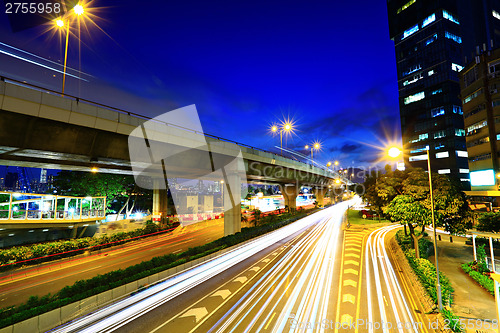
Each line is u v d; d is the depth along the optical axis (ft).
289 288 55.57
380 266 72.23
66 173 142.31
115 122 61.72
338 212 243.60
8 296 54.60
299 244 104.94
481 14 296.51
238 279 61.98
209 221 181.78
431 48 274.77
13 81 48.06
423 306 46.60
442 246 99.91
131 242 110.83
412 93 288.10
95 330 39.27
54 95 52.49
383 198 84.58
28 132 52.06
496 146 145.59
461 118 258.16
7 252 74.84
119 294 51.65
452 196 69.26
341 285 57.21
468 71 165.99
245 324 40.37
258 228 127.24
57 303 42.60
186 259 73.67
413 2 292.40
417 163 277.44
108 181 147.13
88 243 94.12
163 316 43.37
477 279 60.90
